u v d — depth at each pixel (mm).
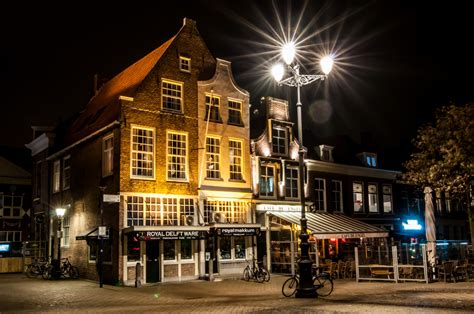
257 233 26125
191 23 27188
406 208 40625
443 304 14023
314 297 16281
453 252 25328
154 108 24609
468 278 22609
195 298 17359
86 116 30828
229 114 28016
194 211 25250
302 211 16812
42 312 13922
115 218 22859
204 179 26078
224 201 26906
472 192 26656
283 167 30266
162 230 22484
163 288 20875
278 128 30891
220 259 26000
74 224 27547
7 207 36000
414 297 15953
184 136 25672
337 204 34562
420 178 28078
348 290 18719
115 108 24906
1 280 24969
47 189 32031
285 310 13117
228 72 28188
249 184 28031
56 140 32625
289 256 27875
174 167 25078
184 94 25938
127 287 21375
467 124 24172
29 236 34250
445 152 26078
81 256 26125
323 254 30922
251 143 29000
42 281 24234
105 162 24781
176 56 26047
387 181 38844
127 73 30188
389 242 34562
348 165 35281
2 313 13797
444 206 44156
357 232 29125
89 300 16812
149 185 23781
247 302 15547
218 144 27188
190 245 24938
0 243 35250
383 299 15547
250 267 25016
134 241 22859
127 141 23391
